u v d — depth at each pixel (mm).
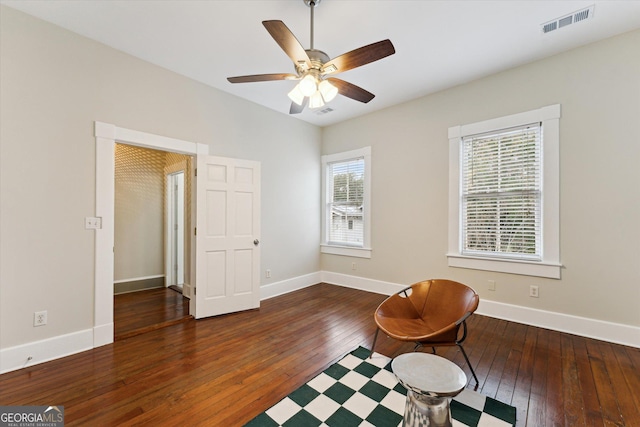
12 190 2059
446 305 2279
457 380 1285
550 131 2723
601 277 2506
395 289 3912
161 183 4570
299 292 4195
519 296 2920
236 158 3475
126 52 2613
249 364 2172
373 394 1819
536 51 2637
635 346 2354
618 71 2418
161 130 2859
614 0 1987
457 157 3326
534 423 1554
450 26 2268
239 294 3369
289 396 1791
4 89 2027
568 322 2652
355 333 2758
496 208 3105
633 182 2371
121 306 3529
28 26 2117
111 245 2529
